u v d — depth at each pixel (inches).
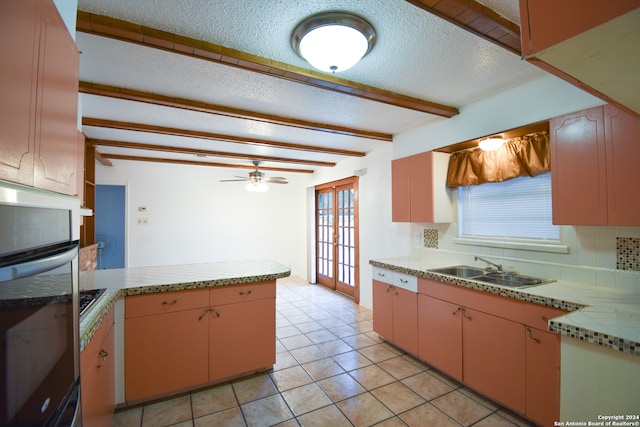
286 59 71.4
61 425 34.9
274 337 100.7
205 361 90.0
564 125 77.3
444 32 61.9
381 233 159.8
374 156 164.7
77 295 42.6
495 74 82.0
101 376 63.5
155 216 213.5
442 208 117.8
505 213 106.2
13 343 26.5
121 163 203.9
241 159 191.5
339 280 209.6
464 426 75.0
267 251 253.4
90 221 147.9
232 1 52.5
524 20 34.3
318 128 119.7
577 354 52.9
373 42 64.6
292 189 264.1
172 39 60.9
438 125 115.6
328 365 106.6
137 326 81.8
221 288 92.4
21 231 27.9
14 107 28.2
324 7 54.3
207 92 89.7
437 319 98.1
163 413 80.6
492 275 98.5
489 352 81.9
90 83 83.0
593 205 71.5
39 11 33.9
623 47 31.4
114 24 56.3
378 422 76.9
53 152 38.3
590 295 71.0
